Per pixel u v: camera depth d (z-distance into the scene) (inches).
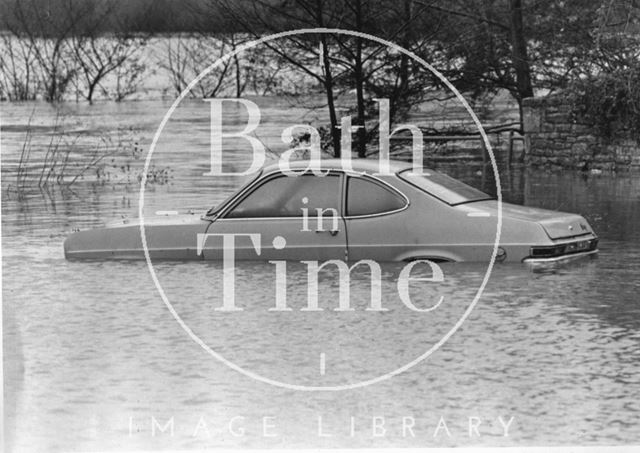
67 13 2738.7
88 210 800.9
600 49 1088.2
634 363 378.0
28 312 459.5
